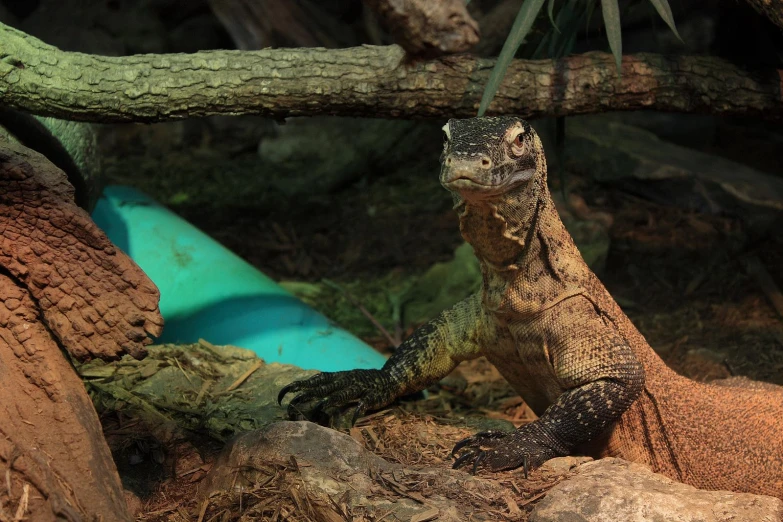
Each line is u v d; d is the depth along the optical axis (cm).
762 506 439
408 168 1498
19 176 420
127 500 490
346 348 771
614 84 692
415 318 1027
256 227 1313
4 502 384
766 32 718
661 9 597
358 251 1238
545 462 551
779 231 1128
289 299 834
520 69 682
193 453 550
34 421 414
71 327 431
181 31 1791
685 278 1061
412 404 691
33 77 628
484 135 530
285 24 1630
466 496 486
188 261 883
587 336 589
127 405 602
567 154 1338
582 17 730
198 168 1558
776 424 645
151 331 434
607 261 1111
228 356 702
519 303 597
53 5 1758
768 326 932
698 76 708
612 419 582
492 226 564
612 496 450
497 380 850
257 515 463
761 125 1459
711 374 844
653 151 1293
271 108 661
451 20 328
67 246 430
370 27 1644
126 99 635
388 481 492
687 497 454
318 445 500
